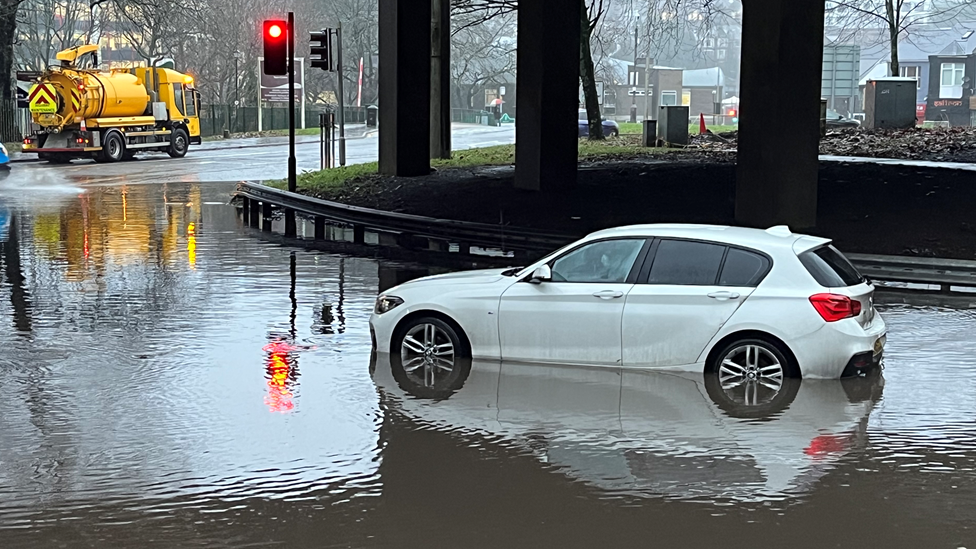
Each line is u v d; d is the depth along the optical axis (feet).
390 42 95.66
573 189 83.92
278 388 31.17
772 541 19.79
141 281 51.01
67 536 19.97
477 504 21.71
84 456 24.70
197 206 87.81
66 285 49.65
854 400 30.01
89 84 142.41
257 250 63.10
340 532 20.24
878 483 23.08
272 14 271.08
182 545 19.56
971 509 21.53
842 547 19.53
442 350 34.86
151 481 23.03
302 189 93.45
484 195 83.10
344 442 25.91
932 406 29.43
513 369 33.47
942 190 73.56
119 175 121.19
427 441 26.05
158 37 225.56
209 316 42.47
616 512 21.27
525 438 26.32
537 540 19.83
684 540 19.81
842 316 31.40
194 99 161.17
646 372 32.94
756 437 26.48
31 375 32.63
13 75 203.62
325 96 346.13
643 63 426.92
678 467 24.11
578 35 83.41
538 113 82.84
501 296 33.96
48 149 141.69
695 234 32.68
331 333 39.27
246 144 188.85
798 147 64.64
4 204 87.61
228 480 23.12
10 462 24.22
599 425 27.45
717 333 31.96
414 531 20.27
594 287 33.14
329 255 61.57
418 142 96.89
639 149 125.39
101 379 32.17
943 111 343.67
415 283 35.63
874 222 65.98
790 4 63.31
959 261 48.88
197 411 28.66
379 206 82.43
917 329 40.93
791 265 31.73
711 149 126.62
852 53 254.27
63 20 278.46
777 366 31.65
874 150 113.50
